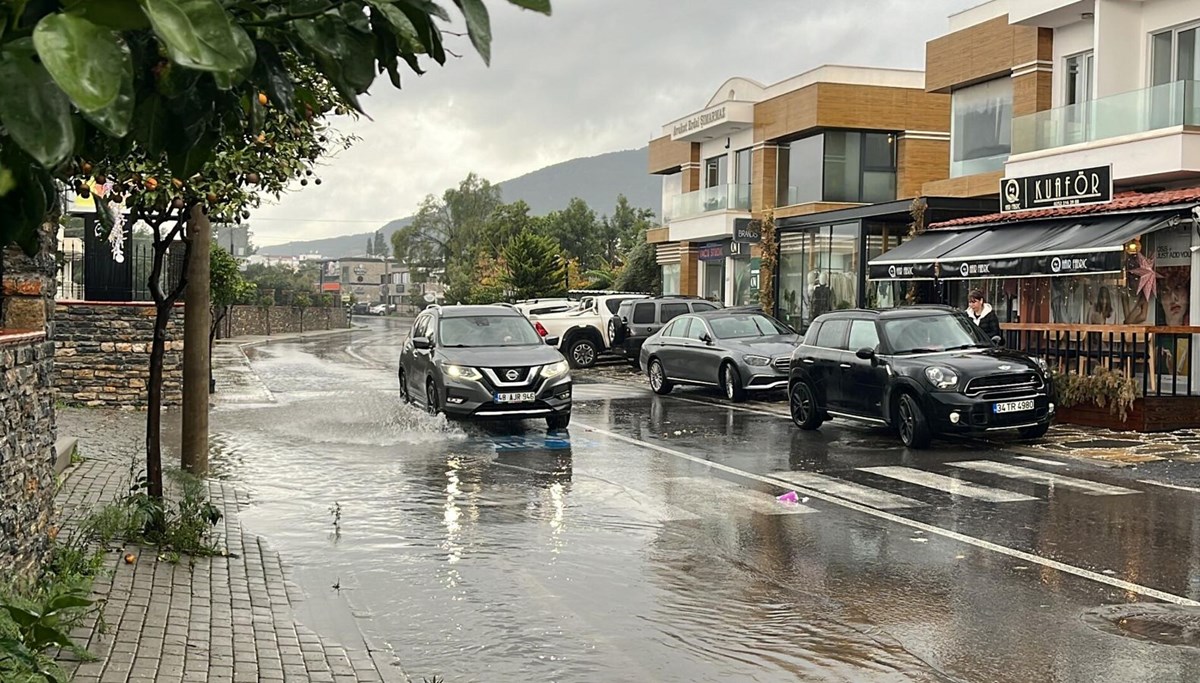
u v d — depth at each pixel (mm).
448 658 6379
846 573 8336
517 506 11016
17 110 1241
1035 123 25578
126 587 6961
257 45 1729
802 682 6012
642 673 6148
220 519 9539
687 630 6934
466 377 17016
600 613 7305
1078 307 22562
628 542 9406
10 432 5719
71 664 5375
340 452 14742
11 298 7094
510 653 6480
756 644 6660
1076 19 25844
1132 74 23922
